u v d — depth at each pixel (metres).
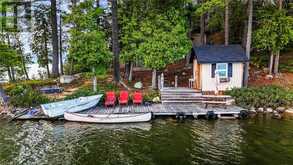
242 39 37.50
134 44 31.11
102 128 21.53
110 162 15.35
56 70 36.84
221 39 40.41
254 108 25.47
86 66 29.31
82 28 30.50
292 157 15.73
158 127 21.47
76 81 34.44
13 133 20.38
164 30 30.44
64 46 41.69
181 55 29.64
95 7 34.16
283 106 25.81
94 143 18.22
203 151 16.67
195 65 31.83
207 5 29.91
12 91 29.55
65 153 16.62
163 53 29.20
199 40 41.72
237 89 28.22
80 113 24.08
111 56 29.59
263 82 30.81
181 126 21.61
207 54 30.11
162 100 27.70
